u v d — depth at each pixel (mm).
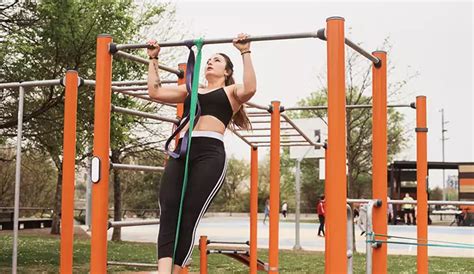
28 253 11664
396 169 25750
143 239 17828
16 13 8930
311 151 12898
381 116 4023
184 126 3215
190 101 3229
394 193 25594
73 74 4277
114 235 15922
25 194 26141
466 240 16953
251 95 3227
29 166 23250
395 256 12492
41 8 8367
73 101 4262
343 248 3068
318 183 41062
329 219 3100
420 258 5508
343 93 3148
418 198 5641
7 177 23484
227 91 3252
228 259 11414
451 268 10461
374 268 3959
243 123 3562
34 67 8906
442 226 24812
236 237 18766
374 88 4070
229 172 45875
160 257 3004
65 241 4156
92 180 3664
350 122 14180
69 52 8742
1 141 10000
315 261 11023
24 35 8633
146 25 12586
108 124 3729
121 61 9008
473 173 24969
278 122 6207
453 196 46812
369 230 3775
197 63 3281
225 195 45938
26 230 21078
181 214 3031
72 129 4238
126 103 9141
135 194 33750
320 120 11914
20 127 4520
